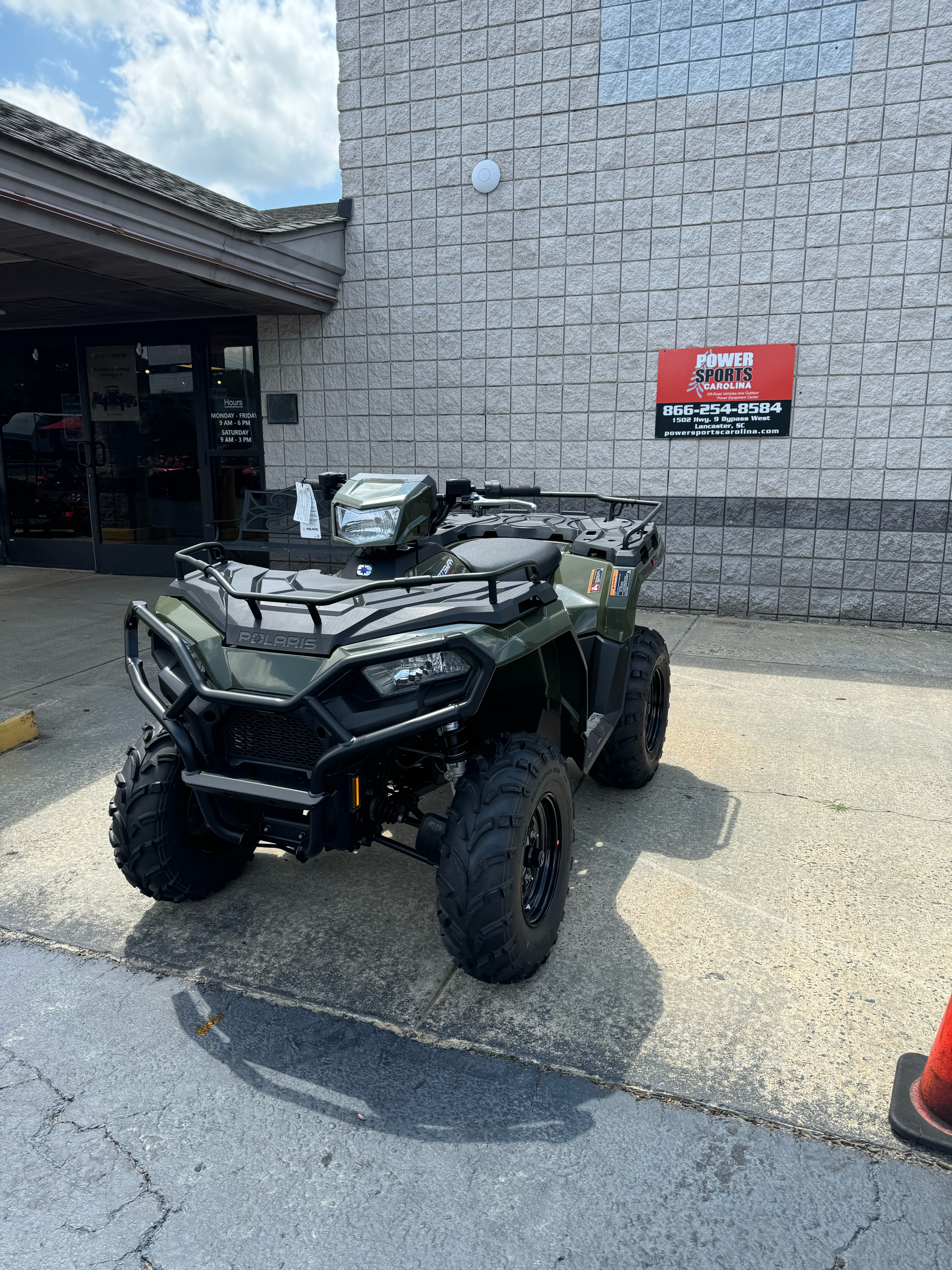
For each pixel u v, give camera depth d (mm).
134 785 2842
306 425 8766
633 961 2752
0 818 3795
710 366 7398
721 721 5074
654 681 4176
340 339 8477
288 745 2516
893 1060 2303
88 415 9617
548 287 7715
